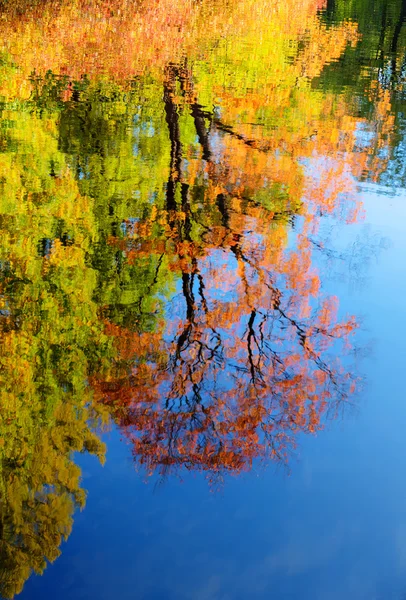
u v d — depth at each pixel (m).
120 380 9.30
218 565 6.57
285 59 25.39
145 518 7.13
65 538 6.83
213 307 10.90
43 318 10.41
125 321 10.60
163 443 8.21
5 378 9.09
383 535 6.98
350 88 22.03
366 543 6.86
